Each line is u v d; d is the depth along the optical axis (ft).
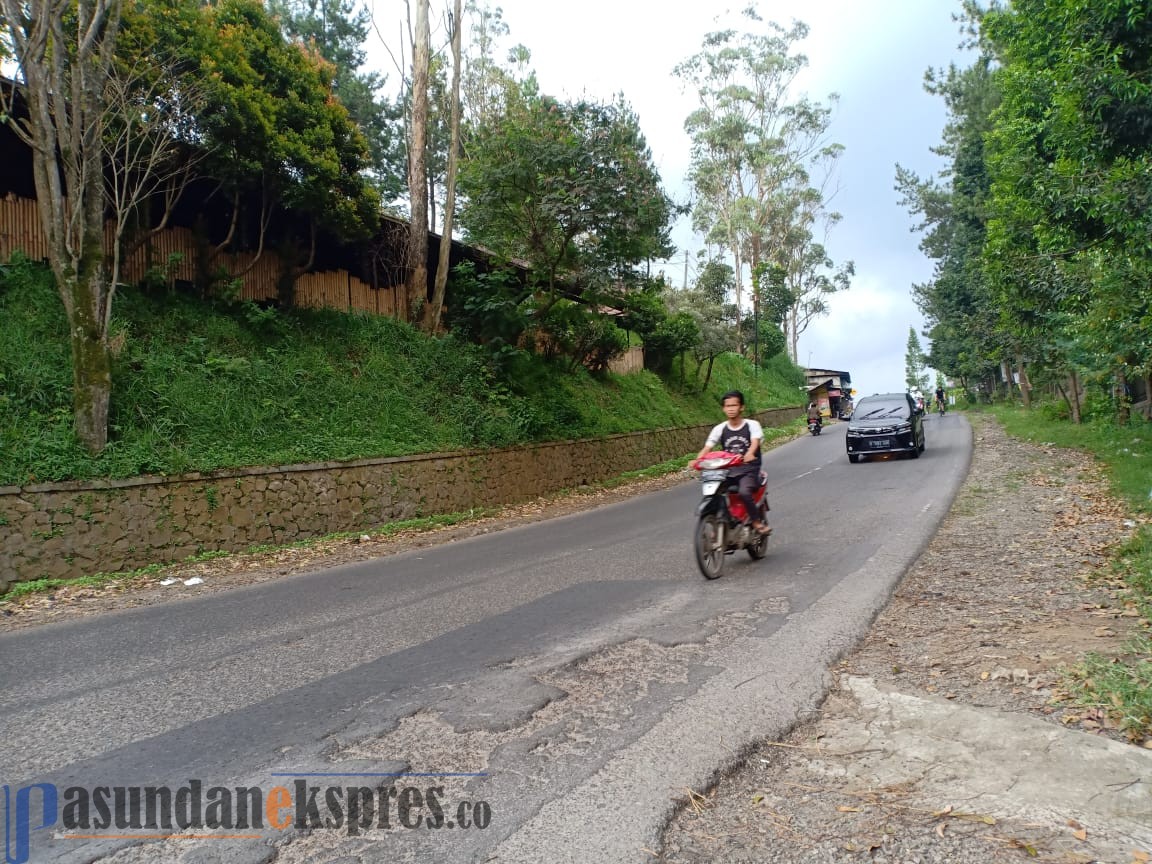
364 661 16.51
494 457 54.39
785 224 159.53
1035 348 77.15
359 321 54.90
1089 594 18.84
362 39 99.66
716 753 11.24
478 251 68.18
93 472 32.37
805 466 63.10
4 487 29.48
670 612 19.35
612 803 9.90
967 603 18.89
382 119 97.66
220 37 41.75
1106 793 9.68
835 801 9.90
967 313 127.13
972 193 97.71
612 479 68.44
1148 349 37.45
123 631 21.15
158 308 42.91
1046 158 43.27
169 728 13.08
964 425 98.32
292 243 50.44
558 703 13.43
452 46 59.31
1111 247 37.14
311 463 41.16
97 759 11.89
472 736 12.14
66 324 37.06
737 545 24.32
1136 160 32.01
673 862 8.61
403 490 46.39
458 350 59.57
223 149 41.09
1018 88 45.80
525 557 29.96
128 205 38.86
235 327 45.37
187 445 36.96
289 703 14.05
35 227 39.37
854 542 27.86
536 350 73.31
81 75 33.60
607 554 29.09
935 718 12.21
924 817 9.41
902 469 53.57
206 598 25.95
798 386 175.42
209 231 47.98
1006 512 32.30
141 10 40.09
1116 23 28.96
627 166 55.31
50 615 24.52
